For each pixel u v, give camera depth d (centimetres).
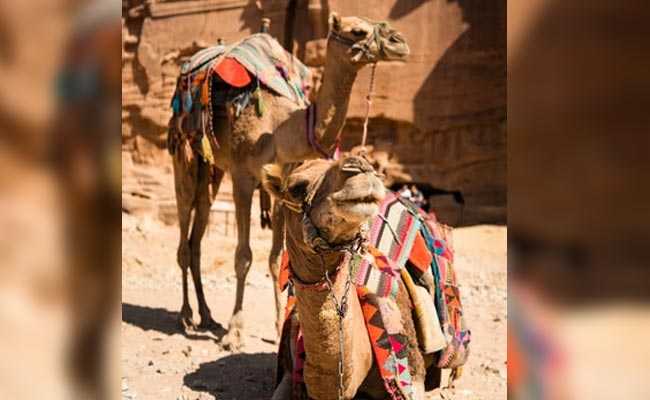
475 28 1761
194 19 1911
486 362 696
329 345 351
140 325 855
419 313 452
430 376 536
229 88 810
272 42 845
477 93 1762
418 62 1791
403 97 1795
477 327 911
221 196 1808
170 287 1238
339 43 692
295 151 739
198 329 845
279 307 765
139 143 1938
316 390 372
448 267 521
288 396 455
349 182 298
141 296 1104
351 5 1809
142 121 1939
